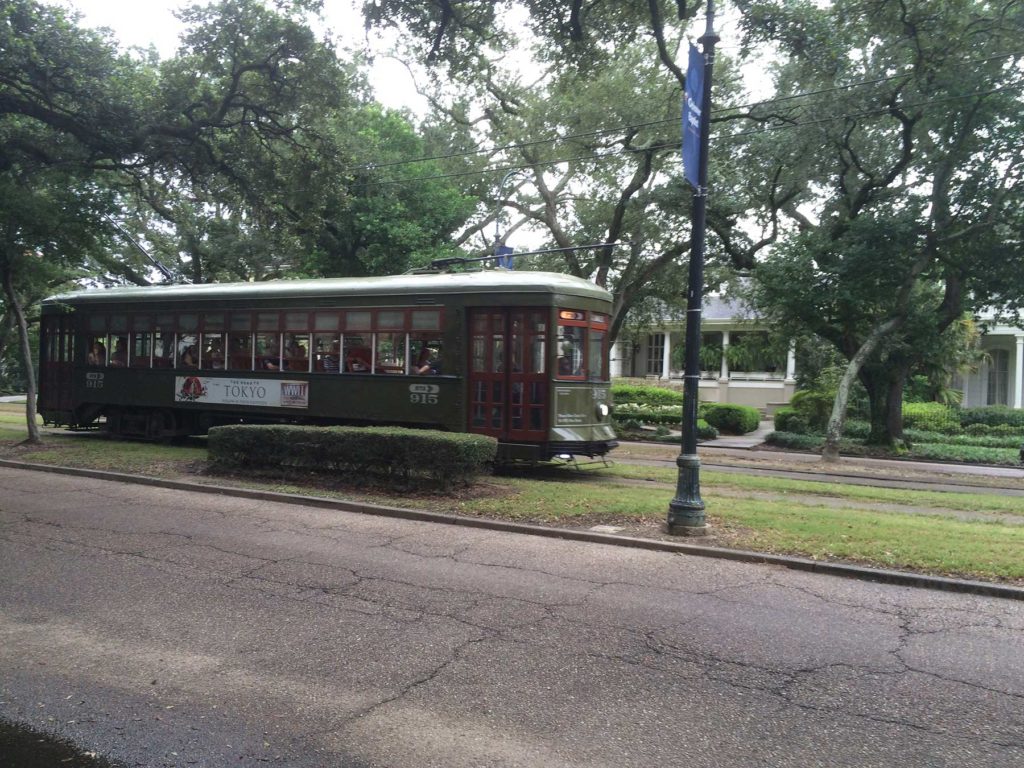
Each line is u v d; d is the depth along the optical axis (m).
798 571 8.01
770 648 5.69
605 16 16.17
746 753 4.11
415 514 10.43
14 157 16.95
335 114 20.17
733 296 28.70
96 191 17.66
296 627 6.04
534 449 13.75
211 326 17.62
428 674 5.14
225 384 17.30
